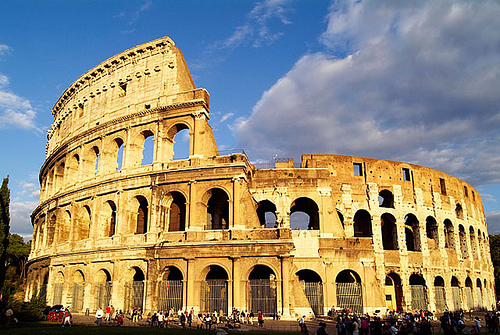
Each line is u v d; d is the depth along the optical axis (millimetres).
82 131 79500
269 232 58781
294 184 69000
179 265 59312
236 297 56469
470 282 88562
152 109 68375
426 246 76375
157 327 47875
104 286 64438
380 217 73938
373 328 42281
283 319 55312
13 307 57312
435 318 69000
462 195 88812
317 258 65125
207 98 67688
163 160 66250
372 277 65312
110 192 68000
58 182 86625
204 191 61719
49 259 75375
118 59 76312
